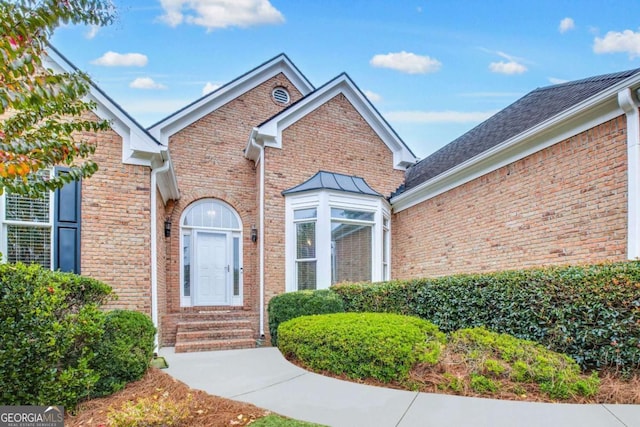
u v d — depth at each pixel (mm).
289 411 4027
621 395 4117
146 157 7352
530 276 5508
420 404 4102
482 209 8711
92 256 6789
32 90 3076
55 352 4203
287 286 9773
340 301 8227
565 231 6793
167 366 6156
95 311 4715
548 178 7188
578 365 4707
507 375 4484
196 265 10430
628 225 5754
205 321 9125
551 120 6910
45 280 4480
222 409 4102
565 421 3557
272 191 10086
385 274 11047
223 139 11086
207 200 10711
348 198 10039
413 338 5137
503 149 7973
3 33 2836
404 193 10969
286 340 6516
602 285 4746
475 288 6234
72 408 4230
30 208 6453
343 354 5285
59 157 3674
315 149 10812
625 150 5875
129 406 3820
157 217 8102
